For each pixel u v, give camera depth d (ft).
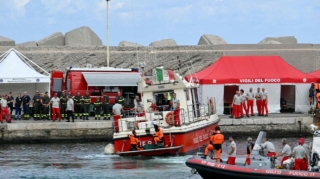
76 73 324.19
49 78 314.55
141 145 224.94
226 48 458.91
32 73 314.55
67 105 285.64
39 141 279.90
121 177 196.65
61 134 281.33
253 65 329.11
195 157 183.11
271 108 325.62
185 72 437.99
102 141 284.00
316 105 309.83
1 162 227.20
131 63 461.78
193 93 244.42
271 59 334.44
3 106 282.15
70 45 505.25
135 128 228.22
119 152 227.20
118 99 290.15
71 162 224.94
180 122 226.79
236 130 297.53
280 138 295.89
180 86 237.04
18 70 313.94
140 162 220.02
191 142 226.99
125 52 474.49
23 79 310.65
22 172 207.51
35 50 483.51
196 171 181.88
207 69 329.31
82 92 322.55
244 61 330.75
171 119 226.58
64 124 281.74
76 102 299.58
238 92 300.61
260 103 311.47
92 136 283.38
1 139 277.23
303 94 327.88
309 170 166.61
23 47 484.74
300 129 303.07
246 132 298.35
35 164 222.48
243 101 306.76
